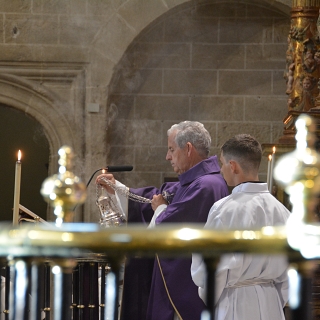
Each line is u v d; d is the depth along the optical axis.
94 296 7.35
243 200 6.24
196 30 16.50
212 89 16.53
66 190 2.56
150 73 16.45
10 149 20.28
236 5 16.41
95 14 15.92
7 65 15.84
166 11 15.94
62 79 15.92
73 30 15.88
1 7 15.78
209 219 6.28
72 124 15.90
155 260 7.85
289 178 2.39
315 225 2.35
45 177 20.36
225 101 16.53
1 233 2.27
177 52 16.48
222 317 6.18
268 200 6.30
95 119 15.90
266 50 16.52
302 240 2.29
